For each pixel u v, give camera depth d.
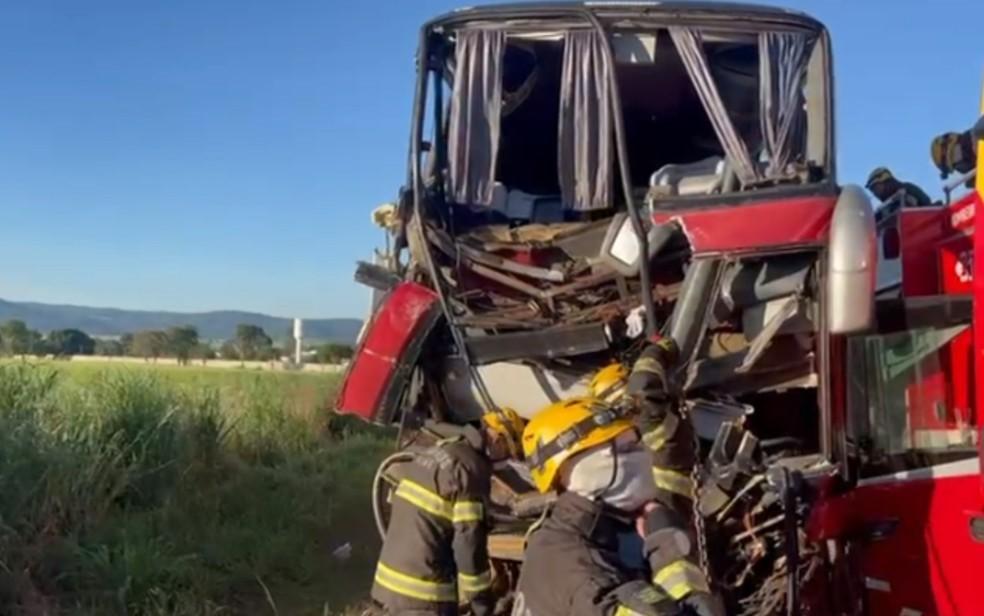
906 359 5.86
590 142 6.51
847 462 5.95
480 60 6.55
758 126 6.91
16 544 7.21
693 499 4.24
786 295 5.88
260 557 8.41
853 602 5.96
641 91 7.27
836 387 5.86
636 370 4.30
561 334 6.12
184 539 8.31
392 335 6.20
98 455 8.66
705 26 6.48
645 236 5.93
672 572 3.80
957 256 5.77
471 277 6.45
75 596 7.05
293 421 13.33
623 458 4.08
